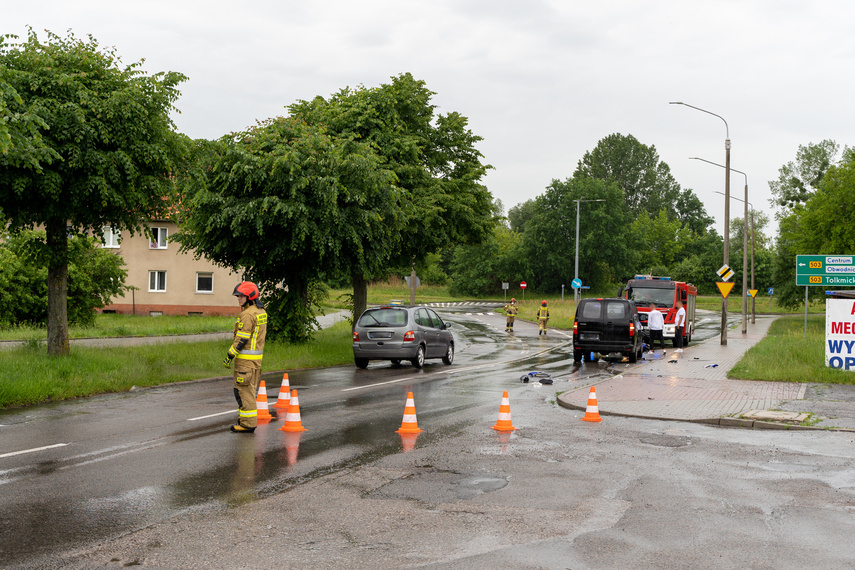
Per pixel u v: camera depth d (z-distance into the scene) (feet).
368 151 73.26
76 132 45.42
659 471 25.43
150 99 49.80
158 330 102.47
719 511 20.45
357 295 95.04
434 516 19.76
